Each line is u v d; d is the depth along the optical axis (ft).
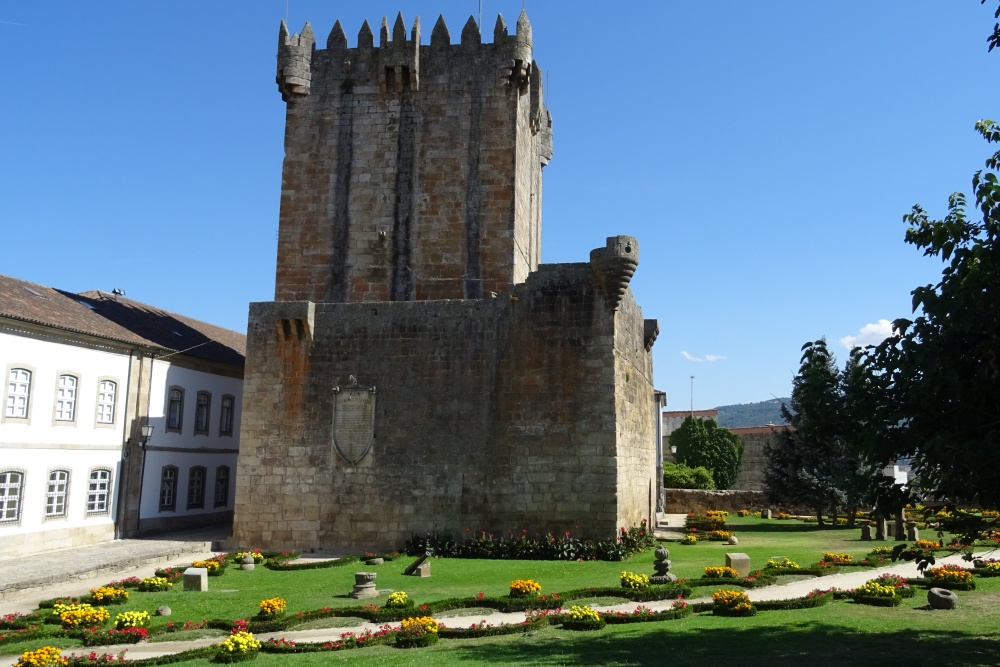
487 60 128.26
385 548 108.17
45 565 98.68
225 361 160.15
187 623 65.98
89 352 123.03
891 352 41.65
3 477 106.11
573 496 104.78
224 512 160.35
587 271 108.58
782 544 122.93
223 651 53.88
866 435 41.81
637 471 124.77
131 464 130.72
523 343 109.19
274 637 61.82
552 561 99.66
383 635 59.06
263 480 112.57
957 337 39.17
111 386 128.16
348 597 76.38
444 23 130.31
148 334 142.31
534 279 110.11
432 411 110.22
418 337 112.16
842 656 49.42
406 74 128.36
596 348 106.83
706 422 262.88
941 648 51.42
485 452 107.86
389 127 128.98
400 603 70.69
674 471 229.86
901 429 41.73
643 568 92.94
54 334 115.55
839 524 164.86
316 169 129.49
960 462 37.86
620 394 110.42
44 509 112.78
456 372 110.42
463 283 123.44
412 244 125.70
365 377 112.57
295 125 130.82
